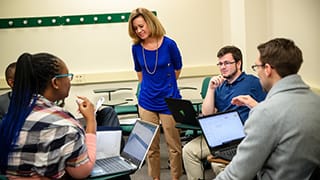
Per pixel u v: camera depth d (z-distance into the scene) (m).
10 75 2.20
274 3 4.27
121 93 5.29
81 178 1.52
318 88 3.38
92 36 5.16
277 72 1.51
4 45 5.02
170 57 3.02
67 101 5.15
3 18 4.96
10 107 1.49
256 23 4.41
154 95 3.03
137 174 3.68
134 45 3.08
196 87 5.38
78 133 1.47
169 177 3.55
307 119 1.40
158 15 5.24
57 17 5.05
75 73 5.15
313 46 3.54
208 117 2.21
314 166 1.44
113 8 5.15
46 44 5.09
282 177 1.45
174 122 3.03
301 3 3.69
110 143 1.90
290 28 3.95
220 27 5.36
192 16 5.29
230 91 2.66
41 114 1.45
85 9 5.10
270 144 1.42
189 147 2.84
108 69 5.23
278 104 1.43
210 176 3.31
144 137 1.86
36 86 1.50
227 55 2.64
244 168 1.44
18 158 1.43
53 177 1.44
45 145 1.41
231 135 2.18
